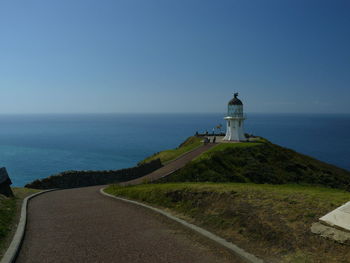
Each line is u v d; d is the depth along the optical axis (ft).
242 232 34.68
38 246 32.53
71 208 52.42
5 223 39.34
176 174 101.76
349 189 119.55
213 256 29.73
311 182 118.83
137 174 112.78
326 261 25.95
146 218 44.45
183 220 41.75
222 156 120.88
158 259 28.91
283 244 30.19
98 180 104.22
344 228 29.04
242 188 51.47
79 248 31.83
